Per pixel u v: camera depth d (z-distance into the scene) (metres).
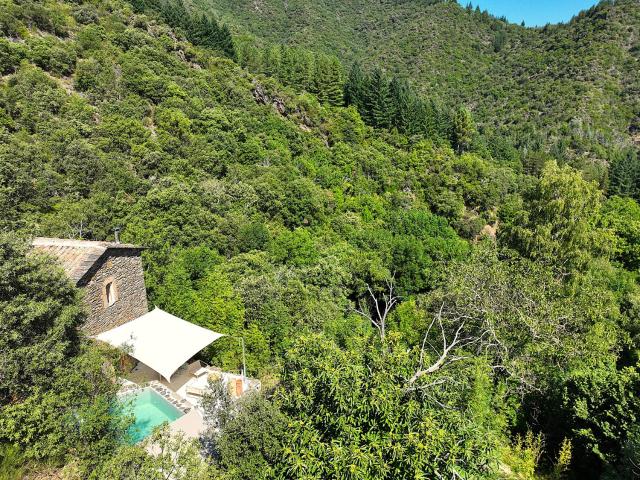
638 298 26.22
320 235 44.91
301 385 9.19
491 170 65.12
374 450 7.69
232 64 70.50
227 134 51.19
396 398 8.12
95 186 32.16
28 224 22.53
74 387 9.38
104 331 16.66
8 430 8.07
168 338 17.23
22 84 38.00
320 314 25.33
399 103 75.69
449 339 19.08
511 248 27.72
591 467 12.66
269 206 43.84
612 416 12.02
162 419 14.74
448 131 79.69
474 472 8.44
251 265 30.56
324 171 56.44
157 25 67.00
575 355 16.88
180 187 35.94
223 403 12.20
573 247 25.48
